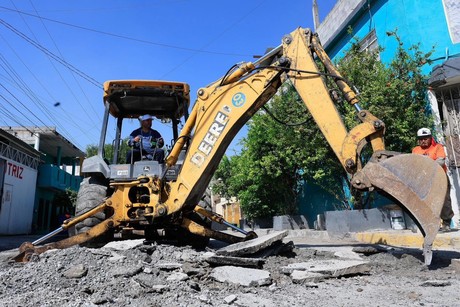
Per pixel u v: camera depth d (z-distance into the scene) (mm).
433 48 9078
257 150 12148
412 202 4031
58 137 25953
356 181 4309
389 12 10469
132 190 5820
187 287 3336
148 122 6996
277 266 4348
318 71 4914
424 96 9219
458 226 8375
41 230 26484
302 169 11312
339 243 7590
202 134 5379
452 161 8742
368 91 8602
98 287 3305
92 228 5559
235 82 5371
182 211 5703
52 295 3082
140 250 4520
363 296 3207
